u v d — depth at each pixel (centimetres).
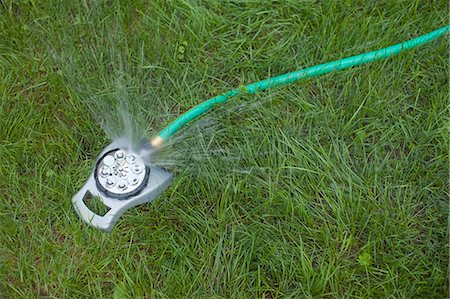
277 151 160
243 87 163
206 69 167
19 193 159
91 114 165
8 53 169
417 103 165
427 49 167
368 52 166
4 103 165
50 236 156
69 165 161
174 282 151
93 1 172
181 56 169
